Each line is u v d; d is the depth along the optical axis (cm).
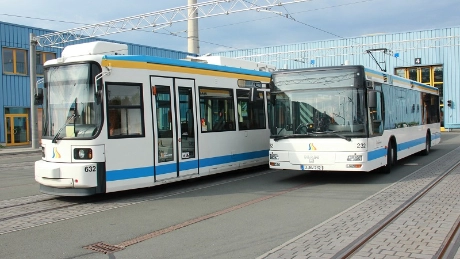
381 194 1002
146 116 1038
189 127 1163
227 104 1319
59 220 805
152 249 621
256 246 624
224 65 1352
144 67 1044
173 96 1116
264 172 1481
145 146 1030
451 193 995
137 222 784
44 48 3488
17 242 665
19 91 3347
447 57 4281
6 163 2041
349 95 1134
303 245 610
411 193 1002
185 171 1141
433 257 548
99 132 948
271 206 905
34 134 2986
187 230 722
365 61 4541
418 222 731
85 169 927
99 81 959
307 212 841
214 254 592
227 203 945
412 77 4475
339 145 1127
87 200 995
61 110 992
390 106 1391
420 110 1836
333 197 995
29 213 862
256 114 1459
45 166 959
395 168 1505
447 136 3447
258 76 1475
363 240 625
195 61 1302
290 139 1183
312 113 1165
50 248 633
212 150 1241
